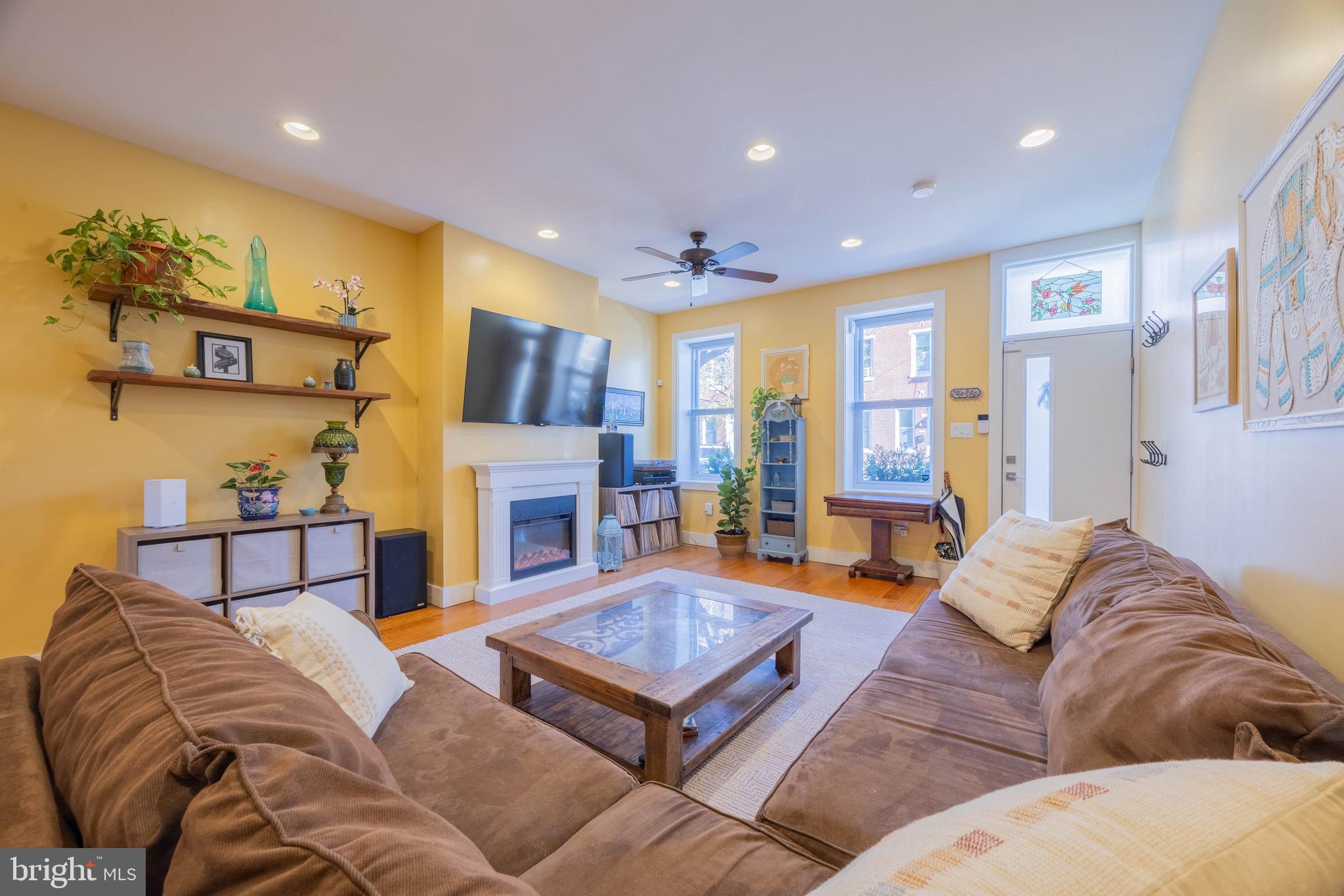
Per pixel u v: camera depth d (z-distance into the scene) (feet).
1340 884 1.18
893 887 1.28
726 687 5.96
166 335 9.39
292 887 1.37
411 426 12.79
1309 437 4.25
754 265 15.23
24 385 8.12
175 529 8.76
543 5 6.20
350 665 4.24
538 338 13.67
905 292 15.52
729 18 6.39
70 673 2.69
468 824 3.36
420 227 12.52
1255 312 5.18
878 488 16.46
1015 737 4.22
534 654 6.45
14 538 8.05
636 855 3.01
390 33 6.61
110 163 8.79
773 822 3.45
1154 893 1.12
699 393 20.35
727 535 17.63
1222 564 6.42
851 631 10.71
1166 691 2.99
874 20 6.42
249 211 10.27
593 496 15.30
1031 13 6.34
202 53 6.95
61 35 6.62
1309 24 4.24
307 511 10.52
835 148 9.17
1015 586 6.41
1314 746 2.26
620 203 11.22
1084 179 10.23
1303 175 4.11
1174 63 7.19
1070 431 13.12
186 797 1.74
